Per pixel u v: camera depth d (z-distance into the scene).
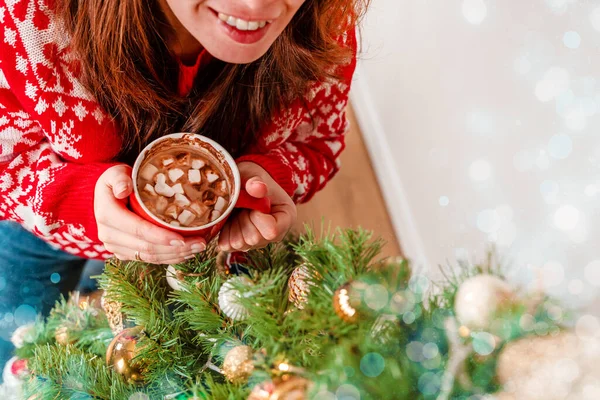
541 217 0.96
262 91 0.80
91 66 0.73
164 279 0.75
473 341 0.50
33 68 0.73
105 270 0.71
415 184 1.40
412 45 1.33
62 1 0.71
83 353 0.73
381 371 0.51
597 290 0.84
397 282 0.56
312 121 0.93
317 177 0.95
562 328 0.49
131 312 0.69
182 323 0.69
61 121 0.76
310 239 0.65
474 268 0.57
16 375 0.78
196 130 0.80
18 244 0.98
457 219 1.21
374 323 0.54
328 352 0.54
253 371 0.56
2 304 0.98
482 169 1.11
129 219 0.66
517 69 0.97
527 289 0.54
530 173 0.97
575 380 0.45
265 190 0.67
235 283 0.62
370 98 1.62
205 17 0.63
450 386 0.49
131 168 0.74
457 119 1.17
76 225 0.77
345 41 0.87
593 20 0.81
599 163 0.83
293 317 0.57
